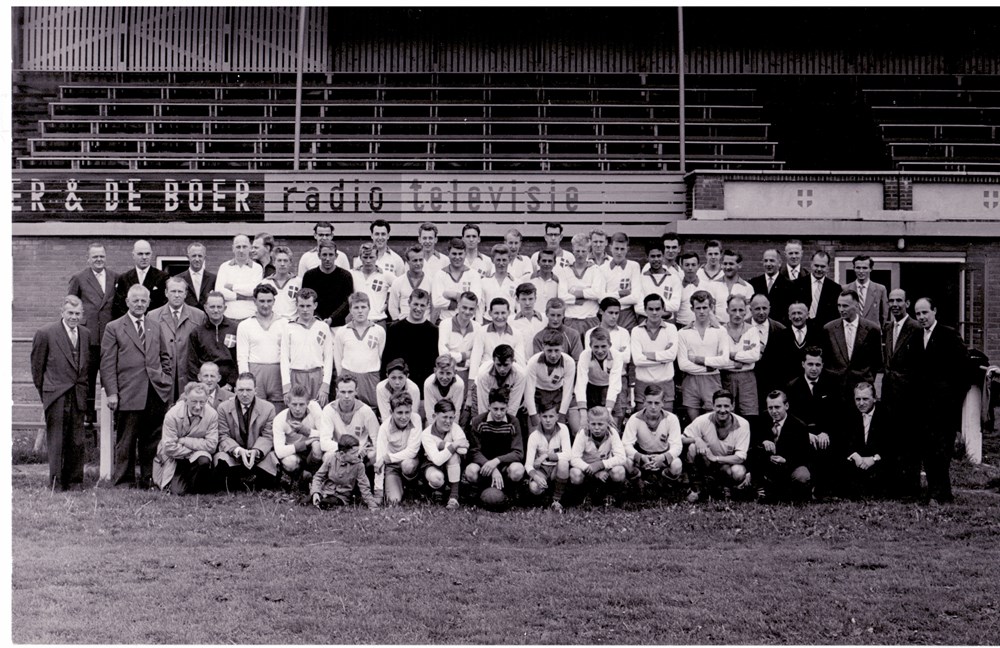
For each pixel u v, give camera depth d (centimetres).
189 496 1132
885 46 2270
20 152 2144
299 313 1183
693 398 1220
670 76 2300
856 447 1165
